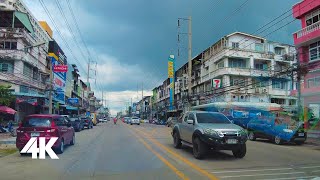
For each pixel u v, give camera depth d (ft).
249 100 143.54
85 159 38.42
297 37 92.79
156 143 58.13
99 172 29.81
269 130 67.21
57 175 28.53
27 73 116.78
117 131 104.53
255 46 151.74
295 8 95.14
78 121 105.81
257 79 143.02
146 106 421.18
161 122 237.25
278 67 148.46
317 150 52.85
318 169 32.01
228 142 36.88
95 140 66.59
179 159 38.09
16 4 117.60
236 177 27.61
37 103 122.62
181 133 46.80
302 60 91.40
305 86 90.17
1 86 78.38
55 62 151.53
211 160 37.52
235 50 146.20
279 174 29.17
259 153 45.75
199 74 184.75
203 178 27.02
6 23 112.57
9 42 108.99
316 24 85.71
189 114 45.44
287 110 103.76
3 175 28.68
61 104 169.37
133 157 39.81
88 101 338.54
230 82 143.84
